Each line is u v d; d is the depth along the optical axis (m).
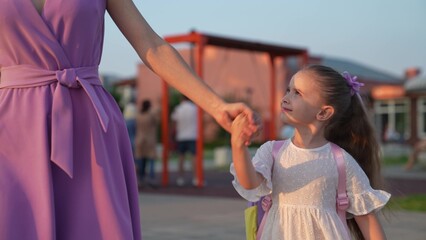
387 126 37.75
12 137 2.23
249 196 2.94
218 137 34.25
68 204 2.26
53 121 2.21
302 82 3.15
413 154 17.95
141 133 12.59
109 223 2.26
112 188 2.29
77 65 2.29
